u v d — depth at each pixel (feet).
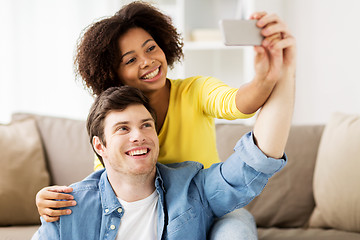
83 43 4.59
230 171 3.99
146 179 4.02
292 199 6.08
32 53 9.64
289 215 6.05
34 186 6.26
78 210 4.06
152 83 4.42
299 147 6.25
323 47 9.53
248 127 6.49
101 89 4.69
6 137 6.41
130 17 4.50
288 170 6.16
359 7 8.87
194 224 4.10
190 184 4.27
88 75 4.70
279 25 3.18
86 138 6.64
